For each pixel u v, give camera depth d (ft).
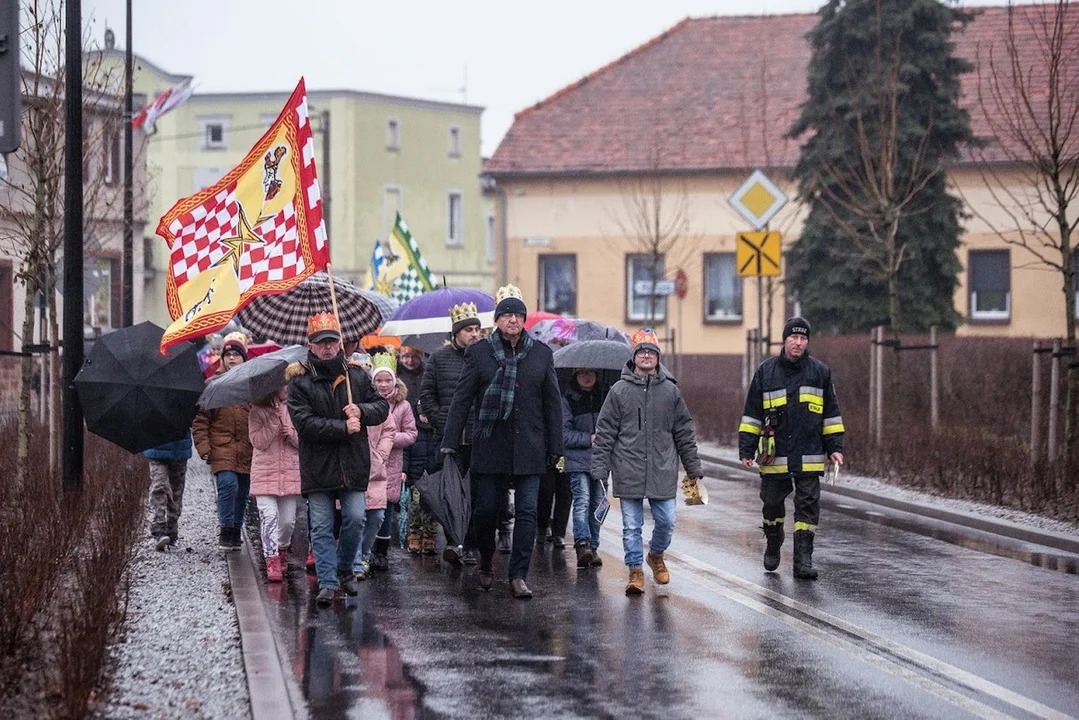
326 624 42.65
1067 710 31.99
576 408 55.26
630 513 48.32
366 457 46.09
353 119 324.60
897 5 149.69
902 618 42.98
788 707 32.24
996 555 56.39
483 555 48.98
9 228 78.48
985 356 103.55
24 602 37.29
